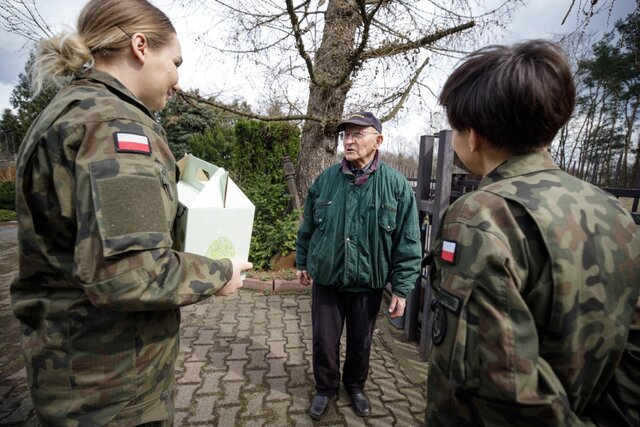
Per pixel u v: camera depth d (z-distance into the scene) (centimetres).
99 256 73
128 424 92
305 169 530
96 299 74
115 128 80
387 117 482
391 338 296
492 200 71
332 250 184
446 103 83
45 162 78
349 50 425
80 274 74
